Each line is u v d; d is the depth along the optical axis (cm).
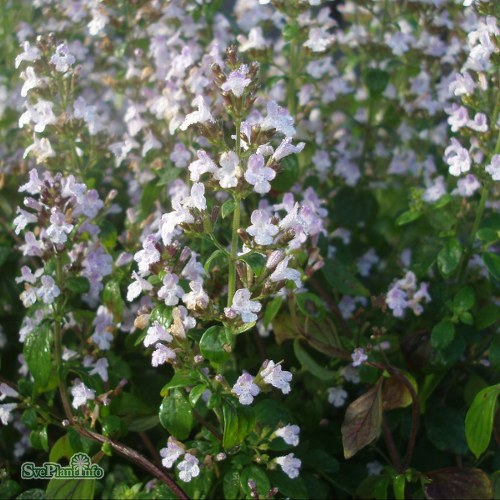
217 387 29
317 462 34
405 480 33
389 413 35
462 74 37
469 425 31
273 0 38
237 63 28
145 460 30
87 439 31
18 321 39
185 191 36
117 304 33
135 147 39
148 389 35
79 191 31
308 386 36
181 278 30
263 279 28
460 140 41
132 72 40
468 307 34
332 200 45
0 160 40
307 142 43
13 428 37
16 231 31
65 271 32
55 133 34
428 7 43
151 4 40
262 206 36
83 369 32
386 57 45
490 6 34
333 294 39
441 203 35
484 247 34
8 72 44
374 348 35
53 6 45
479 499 32
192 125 36
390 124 48
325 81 49
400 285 36
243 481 29
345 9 52
